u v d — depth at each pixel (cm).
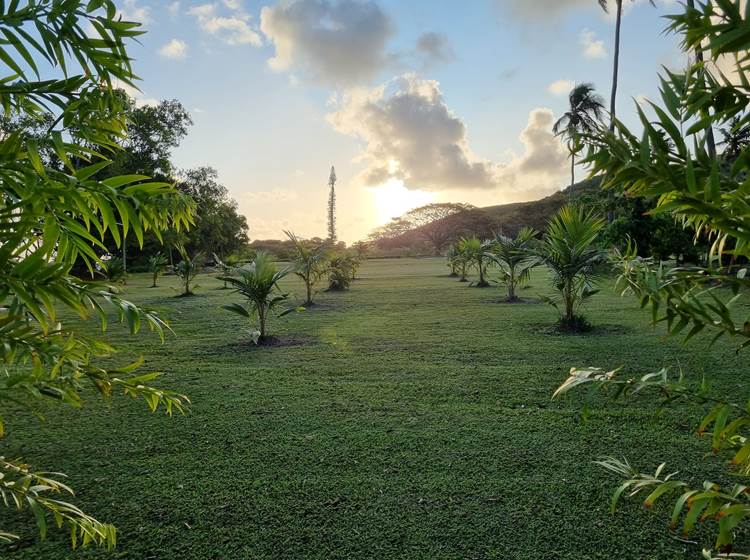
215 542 169
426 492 203
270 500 198
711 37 58
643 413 291
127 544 168
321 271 991
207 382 388
